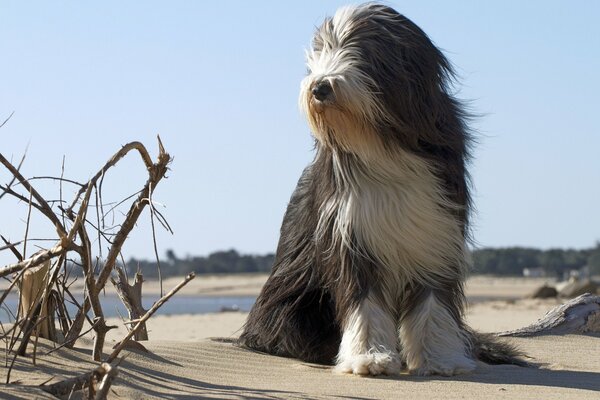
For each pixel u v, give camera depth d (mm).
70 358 5980
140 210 5695
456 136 7105
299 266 7672
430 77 6906
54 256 5293
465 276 7273
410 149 6809
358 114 6543
